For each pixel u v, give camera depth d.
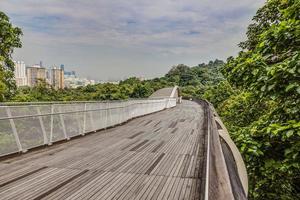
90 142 7.36
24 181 3.92
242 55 5.34
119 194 3.39
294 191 4.57
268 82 3.65
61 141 7.30
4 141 5.31
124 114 12.99
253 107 8.77
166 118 15.38
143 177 4.12
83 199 3.23
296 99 3.93
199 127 10.95
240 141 4.32
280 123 4.08
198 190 3.52
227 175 1.54
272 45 4.20
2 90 17.47
